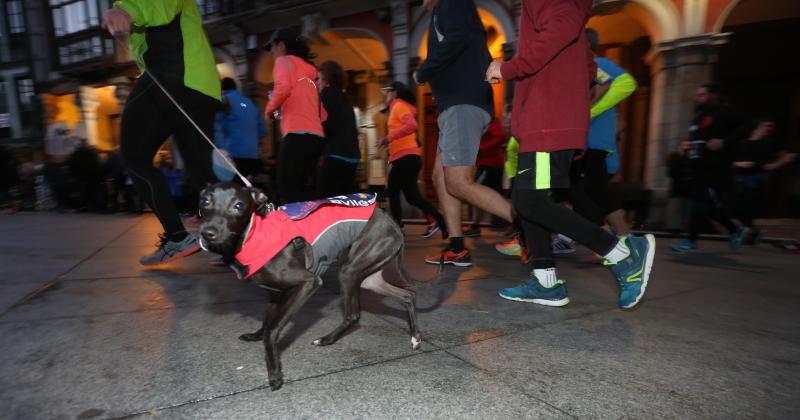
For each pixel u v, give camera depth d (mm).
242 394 1539
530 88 2381
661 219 6727
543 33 2162
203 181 3516
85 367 1725
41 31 14820
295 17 10500
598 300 2748
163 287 2938
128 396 1507
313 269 1797
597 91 3330
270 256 1632
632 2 6973
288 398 1518
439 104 3252
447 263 3781
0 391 1528
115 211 9727
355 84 12352
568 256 4297
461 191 3234
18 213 10000
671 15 6738
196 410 1429
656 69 7074
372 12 9609
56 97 15523
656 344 2029
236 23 11195
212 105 3443
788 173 8367
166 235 3420
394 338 2098
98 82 14430
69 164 9781
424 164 10680
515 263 3904
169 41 3191
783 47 8703
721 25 6527
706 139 4434
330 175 4258
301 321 2328
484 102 3189
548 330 2207
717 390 1602
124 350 1895
